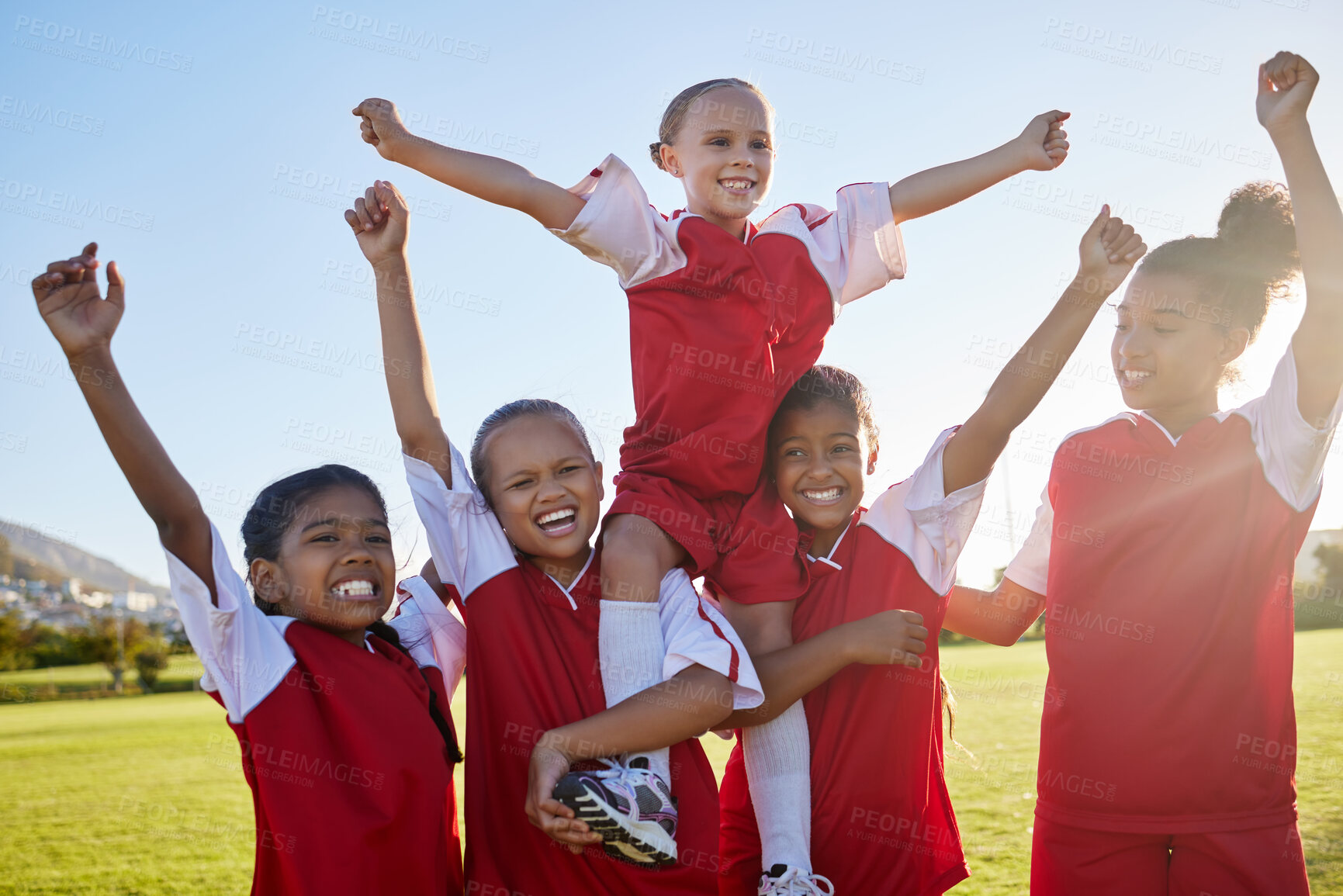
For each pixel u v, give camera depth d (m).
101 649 49.28
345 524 2.29
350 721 2.10
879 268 2.87
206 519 2.08
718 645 2.21
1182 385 2.78
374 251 2.46
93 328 1.97
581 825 1.98
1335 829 4.68
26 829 7.79
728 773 2.71
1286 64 2.47
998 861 4.95
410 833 2.03
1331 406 2.54
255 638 2.11
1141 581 2.68
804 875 2.28
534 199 2.63
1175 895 2.51
